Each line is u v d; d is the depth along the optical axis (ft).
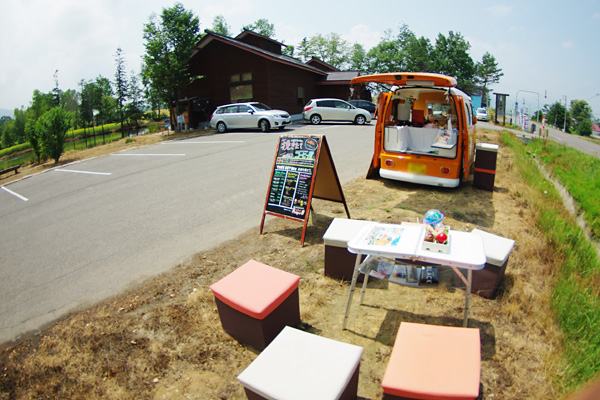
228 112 63.31
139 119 145.59
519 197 24.26
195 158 41.47
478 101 161.89
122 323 12.85
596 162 55.31
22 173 61.26
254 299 11.22
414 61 201.98
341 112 69.15
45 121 59.41
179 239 19.76
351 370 8.34
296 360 8.68
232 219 22.00
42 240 21.95
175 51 67.15
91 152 63.72
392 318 12.45
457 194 24.35
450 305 12.87
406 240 11.07
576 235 19.36
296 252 17.16
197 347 11.68
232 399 9.86
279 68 73.00
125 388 10.32
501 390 9.48
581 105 335.67
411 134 25.52
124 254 18.60
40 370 11.07
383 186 26.32
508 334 11.42
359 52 199.41
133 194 29.45
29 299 15.30
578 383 9.38
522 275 14.58
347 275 14.65
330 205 22.62
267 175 31.45
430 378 8.00
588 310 12.34
